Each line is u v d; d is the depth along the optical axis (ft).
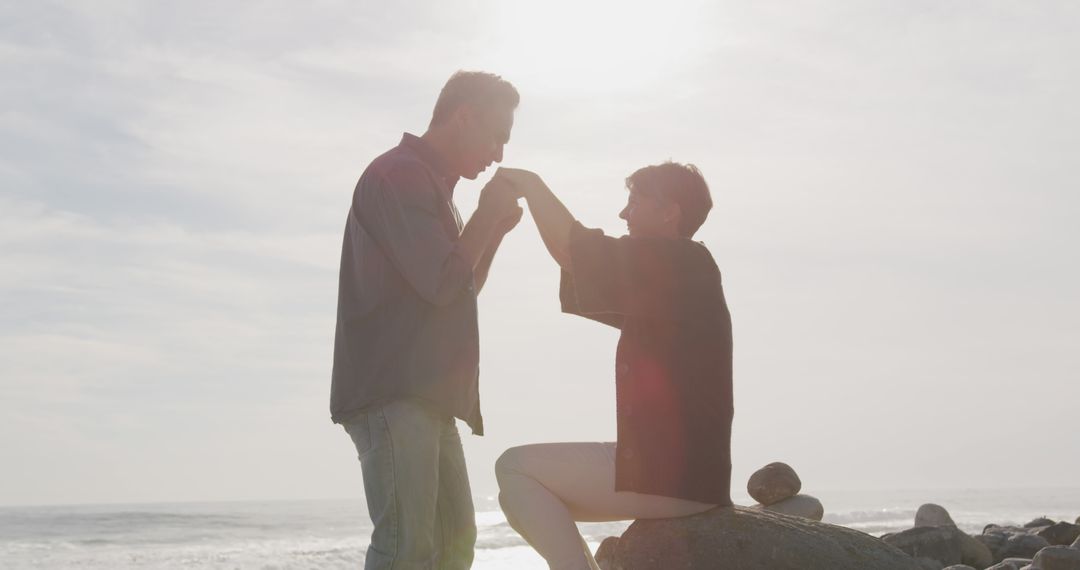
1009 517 162.20
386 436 10.44
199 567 70.85
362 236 10.78
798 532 11.14
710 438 10.87
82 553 87.81
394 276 10.64
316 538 108.06
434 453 10.61
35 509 185.37
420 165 10.98
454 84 11.43
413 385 10.44
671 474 10.68
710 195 11.59
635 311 10.79
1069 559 23.80
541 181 11.34
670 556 10.70
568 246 11.10
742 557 10.66
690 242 11.22
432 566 10.56
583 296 10.73
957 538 27.99
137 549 91.04
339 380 10.85
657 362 10.82
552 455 10.87
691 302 10.87
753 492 23.45
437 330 10.68
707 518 11.00
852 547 11.29
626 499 10.83
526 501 10.70
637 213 11.44
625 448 10.73
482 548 70.23
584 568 10.44
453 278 10.49
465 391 10.94
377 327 10.61
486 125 11.35
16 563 79.05
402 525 10.33
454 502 11.46
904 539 27.76
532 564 55.67
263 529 121.19
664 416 10.72
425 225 10.54
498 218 11.20
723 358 11.05
